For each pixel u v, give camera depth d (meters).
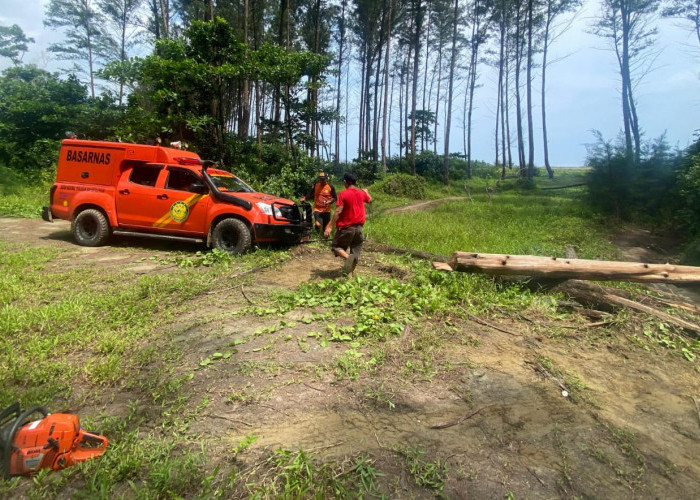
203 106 15.91
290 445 2.53
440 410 2.98
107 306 4.61
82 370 3.30
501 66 36.81
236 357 3.58
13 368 3.22
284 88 17.02
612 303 4.99
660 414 3.16
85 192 8.05
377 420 2.82
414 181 26.23
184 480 2.18
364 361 3.56
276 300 5.04
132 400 2.97
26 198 14.54
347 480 2.26
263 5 25.80
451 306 4.92
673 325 4.64
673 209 12.87
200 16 25.23
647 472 2.52
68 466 2.26
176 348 3.71
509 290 5.46
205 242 7.96
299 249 7.96
